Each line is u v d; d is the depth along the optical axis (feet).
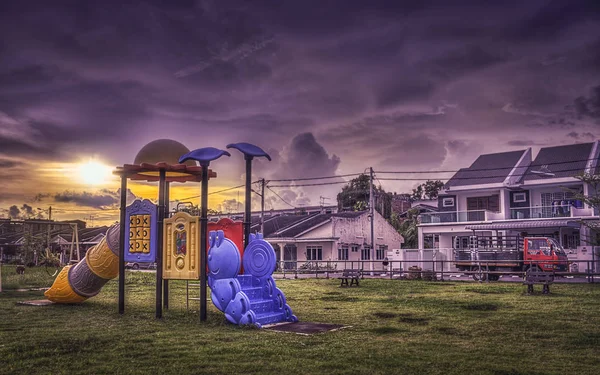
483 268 96.68
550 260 90.58
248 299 37.52
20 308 48.60
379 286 75.82
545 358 26.05
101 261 49.70
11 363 25.08
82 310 46.88
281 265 130.93
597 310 45.01
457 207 141.49
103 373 23.18
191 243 40.37
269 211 217.97
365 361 25.20
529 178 131.85
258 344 29.58
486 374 22.77
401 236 171.94
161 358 26.02
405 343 29.94
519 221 126.93
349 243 146.20
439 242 142.41
